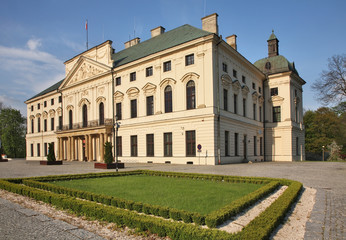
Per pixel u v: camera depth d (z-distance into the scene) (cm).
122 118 3938
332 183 1459
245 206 858
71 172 2216
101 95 4284
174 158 3272
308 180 1577
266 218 664
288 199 892
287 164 3238
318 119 6738
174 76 3341
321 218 777
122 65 3919
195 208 838
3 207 927
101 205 816
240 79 3788
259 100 4472
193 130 3136
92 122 4306
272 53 5009
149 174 2050
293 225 716
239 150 3603
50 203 980
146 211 801
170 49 3350
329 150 6550
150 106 3612
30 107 6506
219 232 561
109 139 4097
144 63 3678
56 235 638
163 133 3409
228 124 3312
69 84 4975
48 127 5716
